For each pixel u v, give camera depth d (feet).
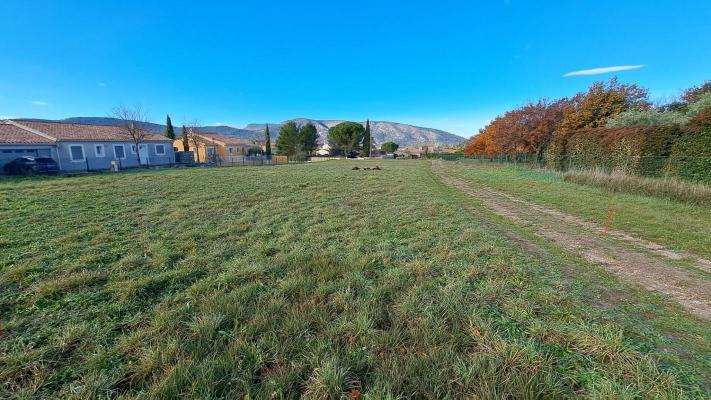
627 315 9.44
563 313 9.37
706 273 13.03
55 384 6.42
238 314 8.91
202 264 13.05
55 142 76.02
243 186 40.88
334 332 8.10
